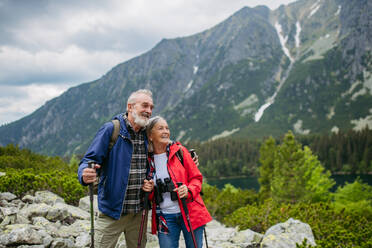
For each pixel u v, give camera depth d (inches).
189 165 138.4
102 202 123.0
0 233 183.5
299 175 1230.9
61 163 642.8
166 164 136.9
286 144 1328.7
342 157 4773.6
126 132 124.3
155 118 137.6
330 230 276.7
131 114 127.5
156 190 132.6
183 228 134.7
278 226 260.4
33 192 312.5
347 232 251.3
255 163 5733.3
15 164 515.2
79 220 242.7
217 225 465.7
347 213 327.6
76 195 316.2
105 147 120.2
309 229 255.9
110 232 126.0
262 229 329.4
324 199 1227.9
